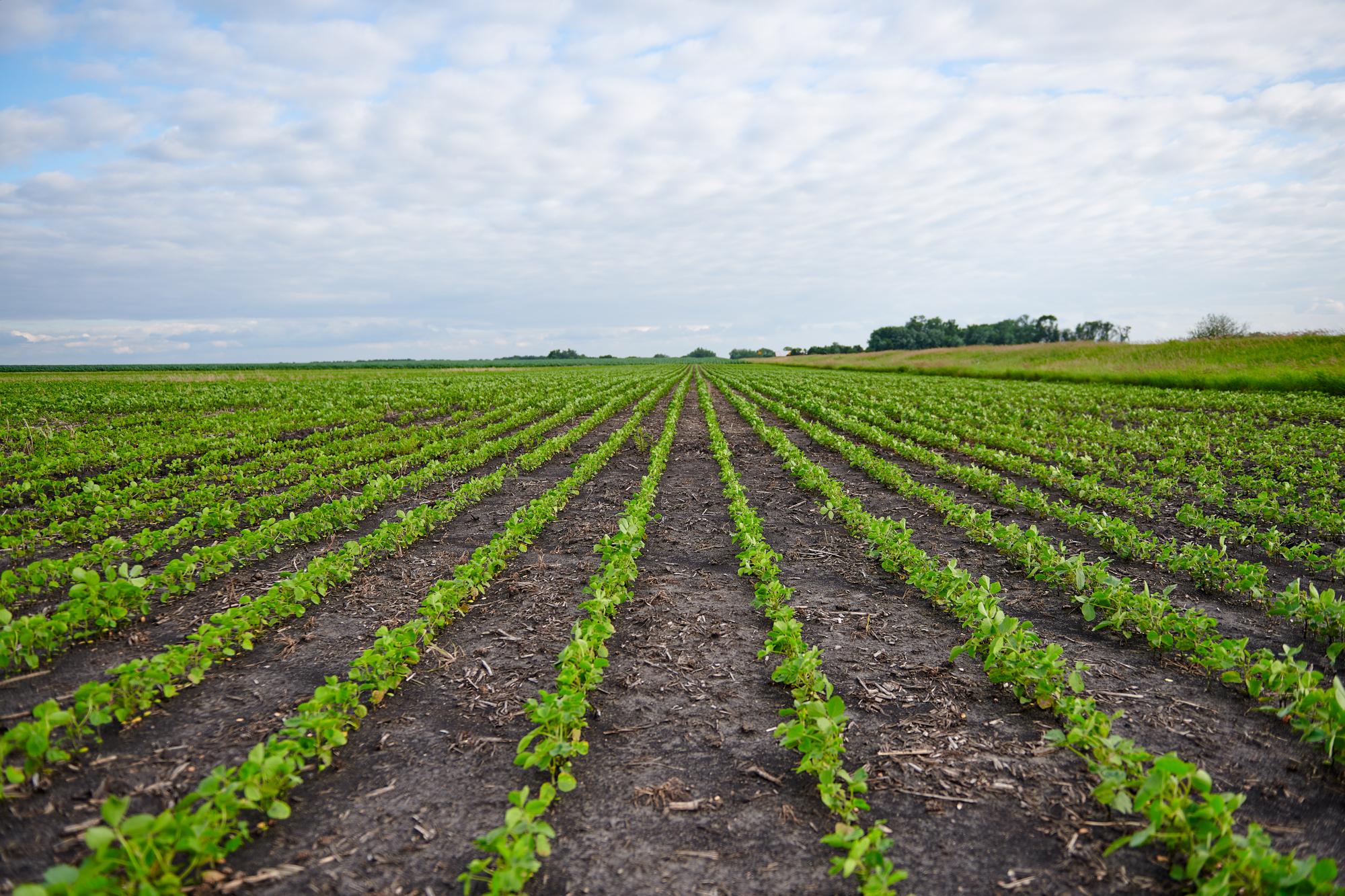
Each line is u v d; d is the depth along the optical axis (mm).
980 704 4562
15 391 29031
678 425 20688
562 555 7875
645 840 3332
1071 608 6141
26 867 3062
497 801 3623
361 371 64938
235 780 3379
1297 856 3131
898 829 3396
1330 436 14555
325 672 5035
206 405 24828
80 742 4000
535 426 18094
